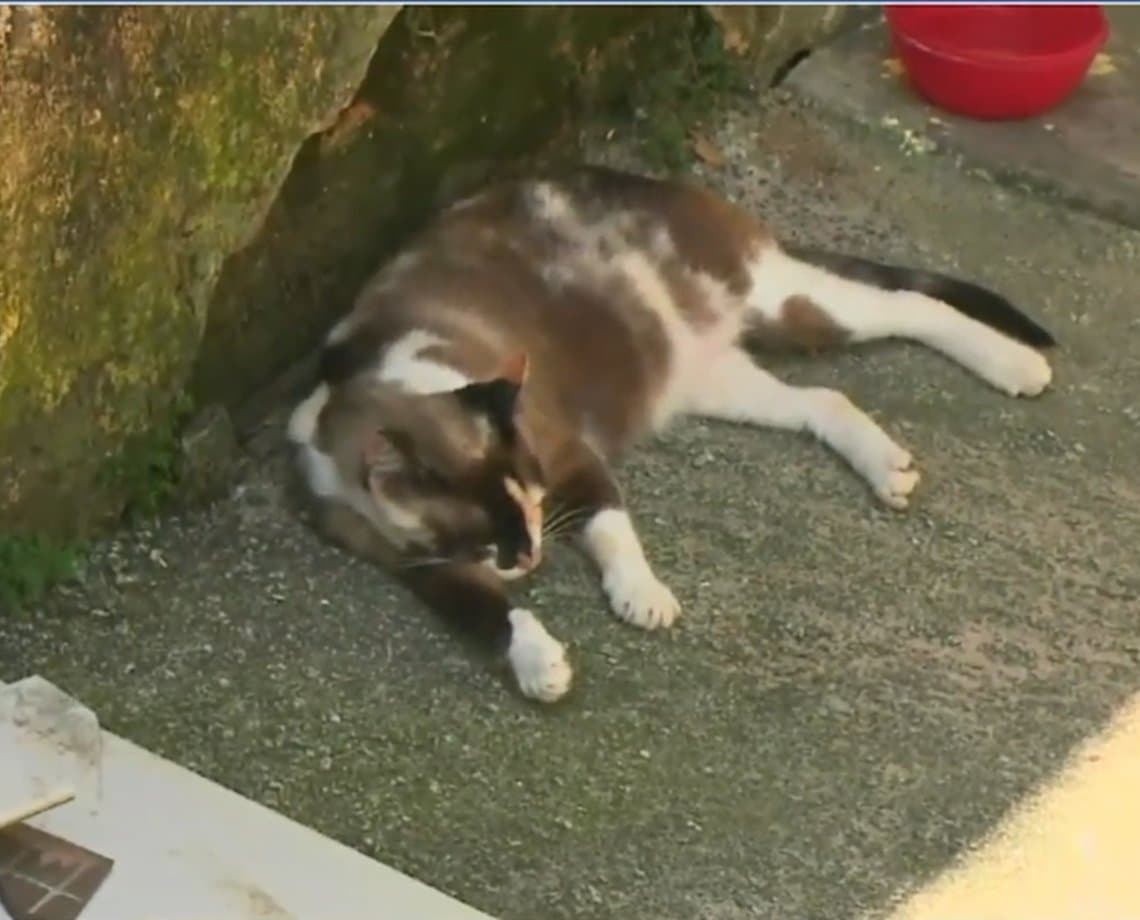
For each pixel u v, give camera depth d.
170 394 3.70
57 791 2.89
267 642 3.59
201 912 2.79
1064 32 5.06
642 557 3.72
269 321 4.11
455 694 3.51
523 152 4.73
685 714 3.46
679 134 4.91
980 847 3.21
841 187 4.87
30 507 3.55
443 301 3.92
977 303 4.40
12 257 3.21
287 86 3.52
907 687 3.52
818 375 4.33
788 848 3.21
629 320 4.09
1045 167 4.84
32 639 3.54
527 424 3.74
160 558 3.74
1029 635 3.64
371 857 3.10
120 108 3.25
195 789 3.00
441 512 3.56
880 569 3.78
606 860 3.19
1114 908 3.12
